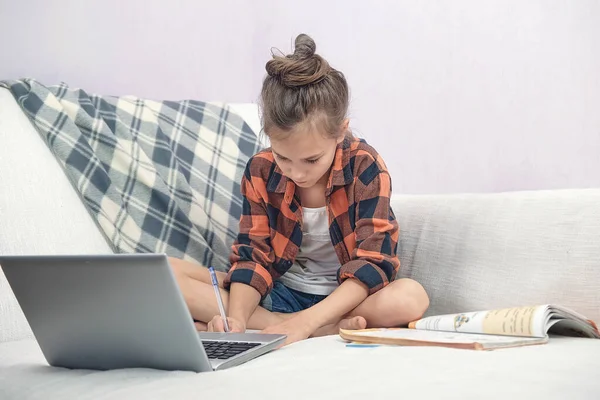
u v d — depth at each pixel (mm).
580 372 888
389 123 2453
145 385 901
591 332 1181
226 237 1785
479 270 1495
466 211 1582
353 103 2400
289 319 1376
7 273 1025
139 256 915
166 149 1795
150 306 948
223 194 1822
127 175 1697
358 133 2410
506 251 1451
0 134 1575
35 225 1515
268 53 2332
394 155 2461
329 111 1346
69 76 1988
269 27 2326
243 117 1980
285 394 815
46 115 1645
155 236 1664
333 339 1250
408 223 1713
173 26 2156
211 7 2221
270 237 1589
